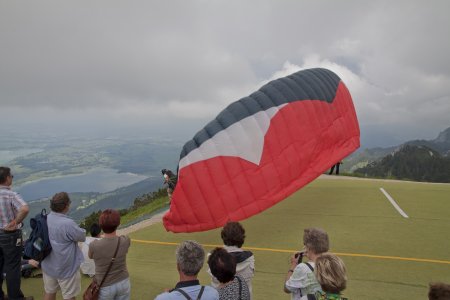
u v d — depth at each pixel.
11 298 5.38
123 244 4.34
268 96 9.93
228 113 9.51
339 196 13.04
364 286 6.55
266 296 6.24
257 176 8.98
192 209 8.66
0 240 5.15
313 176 9.92
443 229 9.59
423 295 6.21
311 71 11.78
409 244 8.61
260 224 10.38
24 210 5.07
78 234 4.83
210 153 8.89
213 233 10.09
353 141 11.88
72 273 4.88
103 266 4.22
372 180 15.93
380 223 10.16
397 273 7.10
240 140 9.07
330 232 9.56
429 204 11.88
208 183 8.66
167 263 8.16
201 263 3.16
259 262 7.86
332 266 2.95
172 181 11.64
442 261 7.65
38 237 4.73
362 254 8.07
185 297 3.01
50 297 4.97
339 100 11.71
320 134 10.34
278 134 9.42
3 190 5.15
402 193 13.31
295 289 3.59
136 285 6.88
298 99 10.19
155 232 10.58
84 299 4.27
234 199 8.75
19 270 5.36
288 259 7.96
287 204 12.26
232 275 3.29
